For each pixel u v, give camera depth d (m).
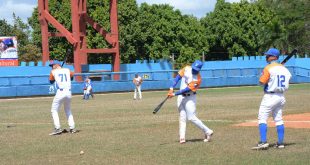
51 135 14.50
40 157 10.68
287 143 11.48
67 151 11.36
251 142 11.77
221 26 78.62
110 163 9.69
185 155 10.29
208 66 61.06
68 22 66.44
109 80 46.09
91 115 21.17
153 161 9.75
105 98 36.50
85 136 13.93
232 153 10.33
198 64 11.62
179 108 12.02
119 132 14.60
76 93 43.91
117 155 10.57
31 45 72.31
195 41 77.38
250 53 80.56
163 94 40.28
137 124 16.75
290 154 10.00
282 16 78.56
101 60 70.00
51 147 12.06
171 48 74.88
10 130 16.19
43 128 16.53
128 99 33.91
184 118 12.02
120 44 66.56
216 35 79.25
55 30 67.25
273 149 10.67
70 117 15.02
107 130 15.25
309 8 77.31
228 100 28.23
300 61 61.50
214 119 17.62
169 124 16.42
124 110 23.41
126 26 68.00
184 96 11.84
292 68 52.34
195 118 11.93
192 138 12.84
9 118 21.08
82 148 11.73
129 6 68.25
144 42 71.50
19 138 14.04
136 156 10.38
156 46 72.75
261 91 39.31
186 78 11.74
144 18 70.31
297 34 79.25
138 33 69.06
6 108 27.88
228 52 79.88
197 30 78.19
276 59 10.63
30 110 25.78
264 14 80.06
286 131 13.54
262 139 10.66
